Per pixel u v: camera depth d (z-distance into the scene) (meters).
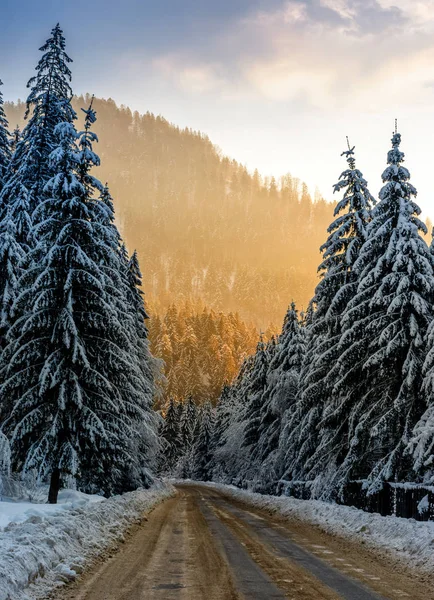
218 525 17.30
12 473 20.88
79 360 18.23
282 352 37.66
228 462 60.19
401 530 12.96
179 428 107.38
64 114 25.45
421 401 18.66
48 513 13.12
